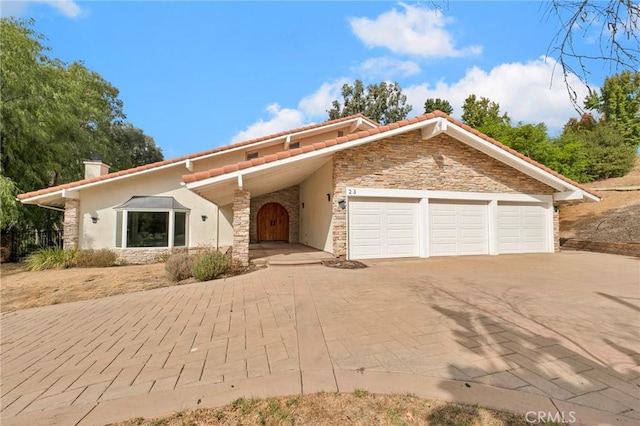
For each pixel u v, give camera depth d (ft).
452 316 16.55
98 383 10.84
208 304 20.65
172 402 9.29
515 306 18.33
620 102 72.64
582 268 31.91
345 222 36.88
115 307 21.65
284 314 17.48
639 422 7.94
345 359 11.66
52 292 28.48
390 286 23.66
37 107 46.75
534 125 65.16
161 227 48.01
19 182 49.75
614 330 14.43
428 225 39.88
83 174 63.16
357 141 34.17
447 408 8.49
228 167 29.66
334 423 8.04
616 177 75.82
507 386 9.63
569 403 8.73
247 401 9.11
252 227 62.75
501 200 43.16
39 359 13.55
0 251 48.78
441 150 40.83
